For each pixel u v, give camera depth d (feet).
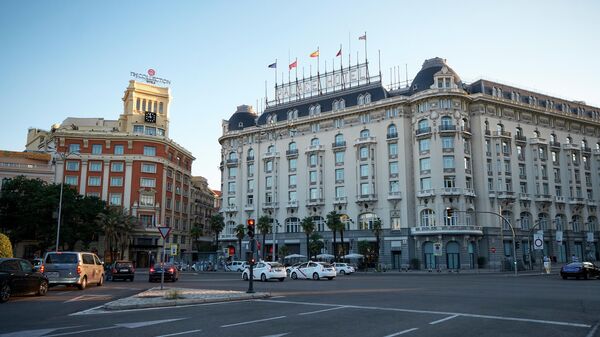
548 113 269.03
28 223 223.92
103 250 279.28
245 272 139.23
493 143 245.04
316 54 292.40
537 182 258.57
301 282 127.03
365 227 251.19
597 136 297.53
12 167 264.93
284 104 302.66
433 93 233.96
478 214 237.45
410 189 240.12
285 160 285.23
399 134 245.04
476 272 196.34
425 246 232.53
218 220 294.25
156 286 105.60
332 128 270.26
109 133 292.40
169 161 313.53
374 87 264.52
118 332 40.06
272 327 42.65
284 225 279.69
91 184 286.87
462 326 42.96
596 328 41.83
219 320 47.37
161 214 298.56
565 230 265.95
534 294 78.23
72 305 61.87
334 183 264.31
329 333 39.32
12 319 48.39
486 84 251.60
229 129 316.40
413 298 71.77
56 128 319.68
